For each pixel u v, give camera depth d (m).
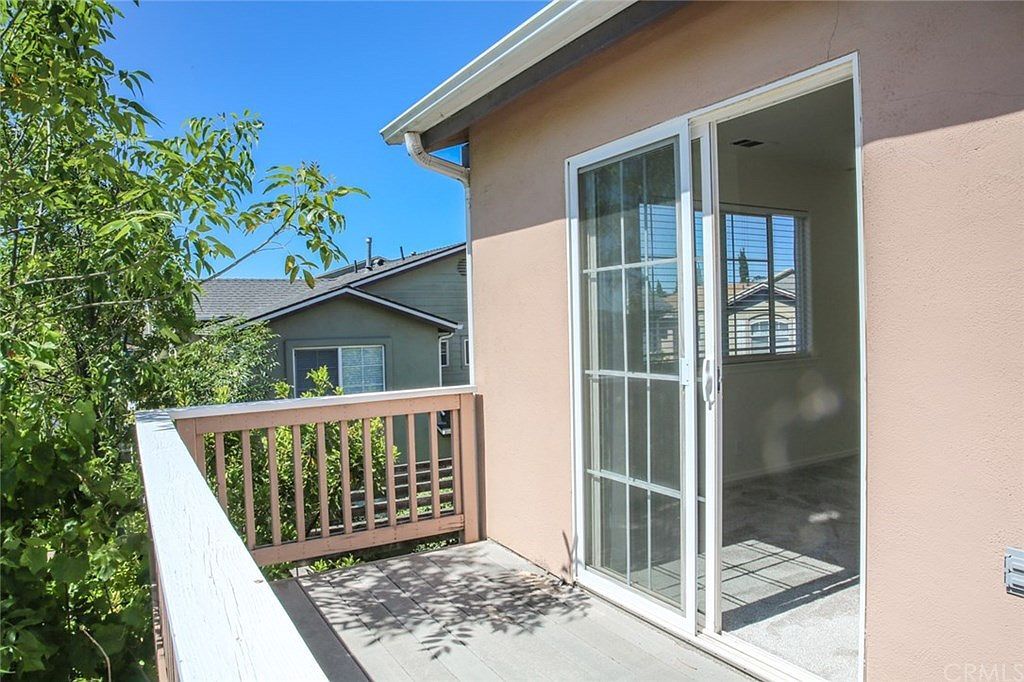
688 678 2.20
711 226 2.33
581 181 2.91
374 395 3.54
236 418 3.24
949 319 1.62
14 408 2.80
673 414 2.44
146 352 4.08
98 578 2.78
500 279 3.53
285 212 3.21
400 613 2.80
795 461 5.04
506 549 3.58
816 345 5.12
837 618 2.53
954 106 1.60
